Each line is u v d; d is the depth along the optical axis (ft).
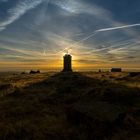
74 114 50.49
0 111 63.72
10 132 44.01
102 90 84.17
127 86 105.70
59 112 62.28
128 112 59.57
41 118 56.24
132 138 42.45
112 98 75.41
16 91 103.14
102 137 42.73
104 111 49.39
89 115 47.06
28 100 82.48
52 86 126.93
